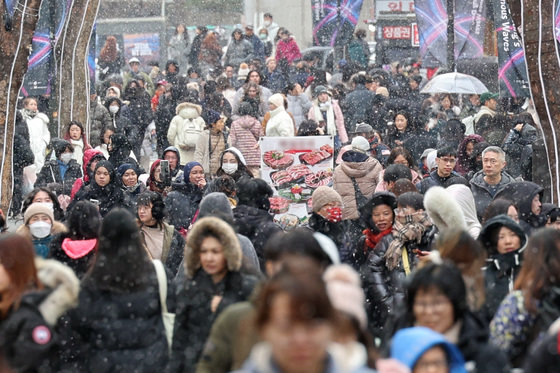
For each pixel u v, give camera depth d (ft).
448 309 52.31
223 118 162.20
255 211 88.22
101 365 61.98
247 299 62.64
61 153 156.04
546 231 57.11
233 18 339.77
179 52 301.84
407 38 285.43
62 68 188.24
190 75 245.45
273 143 120.16
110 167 114.11
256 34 298.97
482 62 226.79
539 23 113.60
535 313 55.88
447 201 78.02
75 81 190.80
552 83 114.21
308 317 35.60
